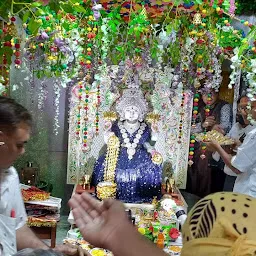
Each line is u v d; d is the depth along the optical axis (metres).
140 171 3.88
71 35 2.73
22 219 1.99
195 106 3.72
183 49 3.39
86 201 0.89
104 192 3.70
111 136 4.00
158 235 2.80
